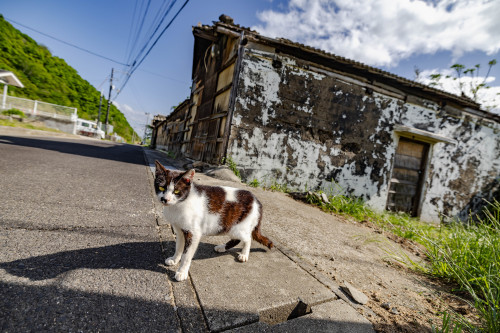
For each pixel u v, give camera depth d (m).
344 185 6.73
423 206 7.54
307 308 1.58
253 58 5.89
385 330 1.43
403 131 6.83
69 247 1.77
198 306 1.38
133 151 12.36
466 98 7.61
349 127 6.66
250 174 6.01
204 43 9.32
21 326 1.04
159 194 1.68
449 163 7.69
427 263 2.89
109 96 33.78
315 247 2.64
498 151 8.13
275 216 3.54
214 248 2.18
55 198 2.72
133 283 1.48
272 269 1.96
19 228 1.91
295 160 6.30
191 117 10.90
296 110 6.23
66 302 1.23
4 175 3.27
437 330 1.49
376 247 3.13
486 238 2.72
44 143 8.16
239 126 5.88
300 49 5.90
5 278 1.32
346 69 6.50
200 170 6.71
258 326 1.31
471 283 2.17
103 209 2.65
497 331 1.49
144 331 1.14
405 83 6.61
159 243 2.09
